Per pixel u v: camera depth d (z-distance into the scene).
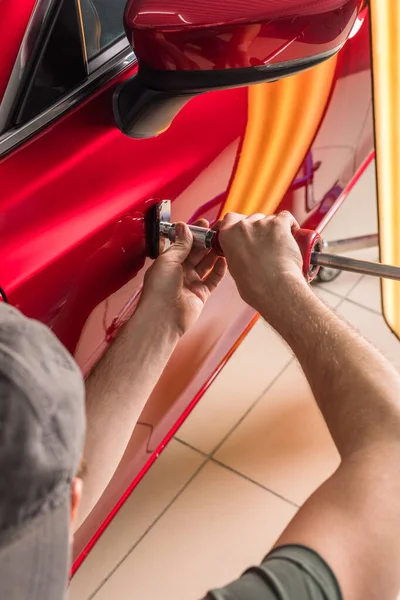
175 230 0.90
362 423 0.61
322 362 0.67
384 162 1.22
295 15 0.73
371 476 0.57
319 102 1.25
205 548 1.33
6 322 0.47
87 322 0.87
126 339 0.87
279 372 1.59
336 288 1.75
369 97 1.45
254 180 1.14
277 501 1.39
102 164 0.83
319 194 1.40
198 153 0.97
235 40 0.72
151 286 0.88
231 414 1.52
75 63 0.81
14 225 0.74
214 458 1.46
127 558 1.32
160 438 1.14
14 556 0.44
